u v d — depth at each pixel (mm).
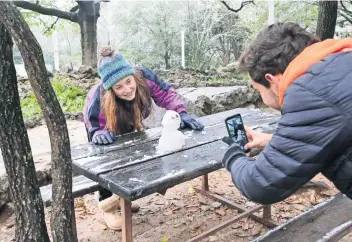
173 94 2938
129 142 2572
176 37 21844
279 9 14430
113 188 1897
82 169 2115
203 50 22266
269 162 1270
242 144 1772
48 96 1394
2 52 1424
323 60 1222
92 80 9062
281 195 1300
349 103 1149
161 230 3016
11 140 1486
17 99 1490
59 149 1457
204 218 3182
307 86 1198
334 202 2369
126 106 2707
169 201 3488
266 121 3010
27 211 1549
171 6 21922
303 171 1226
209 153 2287
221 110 6512
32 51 1324
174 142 2352
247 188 1343
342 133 1160
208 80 10445
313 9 13609
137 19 22234
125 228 2322
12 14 1277
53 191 1498
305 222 2160
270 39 1316
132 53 22047
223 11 21875
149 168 2074
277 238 2025
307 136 1191
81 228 3057
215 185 3791
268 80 1346
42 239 1590
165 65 22203
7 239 2891
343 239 2760
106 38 24922
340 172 1241
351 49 1248
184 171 2012
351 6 15172
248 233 2943
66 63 25094
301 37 1312
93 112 2697
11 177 1528
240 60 1411
